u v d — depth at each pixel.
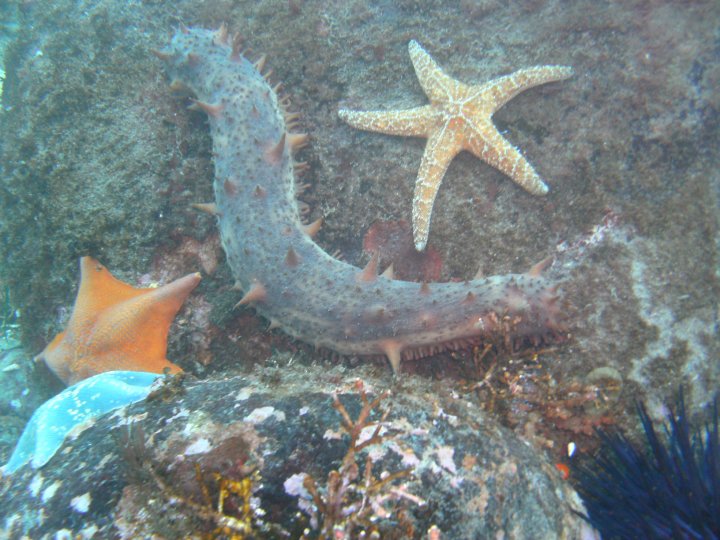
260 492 0.23
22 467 0.27
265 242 0.35
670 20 0.39
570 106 0.39
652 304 0.36
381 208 0.39
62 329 0.41
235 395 0.27
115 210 0.40
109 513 0.23
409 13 0.42
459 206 0.38
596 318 0.36
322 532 0.21
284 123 0.39
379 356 0.35
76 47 0.44
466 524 0.23
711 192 0.38
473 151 0.37
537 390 0.34
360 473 0.24
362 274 0.34
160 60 0.43
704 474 0.27
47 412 0.29
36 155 0.42
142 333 0.35
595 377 0.35
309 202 0.41
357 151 0.40
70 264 0.40
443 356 0.36
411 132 0.38
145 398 0.28
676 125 0.38
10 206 0.43
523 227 0.38
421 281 0.38
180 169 0.41
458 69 0.41
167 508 0.23
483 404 0.33
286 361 0.35
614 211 0.37
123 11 0.45
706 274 0.37
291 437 0.25
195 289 0.40
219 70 0.38
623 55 0.39
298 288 0.34
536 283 0.34
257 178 0.36
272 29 0.42
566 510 0.27
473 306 0.33
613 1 0.40
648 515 0.27
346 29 0.42
